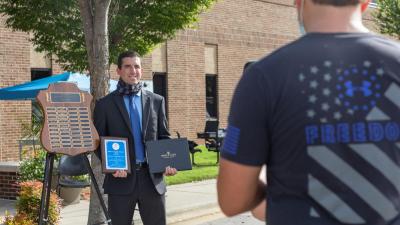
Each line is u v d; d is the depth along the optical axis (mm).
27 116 15828
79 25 9094
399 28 16375
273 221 1877
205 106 21297
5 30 15414
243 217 9102
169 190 11516
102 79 7020
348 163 1776
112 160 5012
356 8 1938
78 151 5078
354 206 1771
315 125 1788
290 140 1816
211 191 11367
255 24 22969
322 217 1788
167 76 20094
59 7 8859
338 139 1778
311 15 1952
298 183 1815
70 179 9766
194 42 20859
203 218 9266
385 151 1781
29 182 7820
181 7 9375
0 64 15328
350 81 1810
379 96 1805
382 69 1828
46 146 4977
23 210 7523
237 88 1902
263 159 1884
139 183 5145
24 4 9031
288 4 24219
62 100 5117
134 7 9312
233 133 1873
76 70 9711
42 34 9289
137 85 5250
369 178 1771
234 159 1868
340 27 1918
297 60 1844
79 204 10148
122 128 5180
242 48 22500
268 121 1847
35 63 16125
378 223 1778
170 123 20141
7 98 12203
